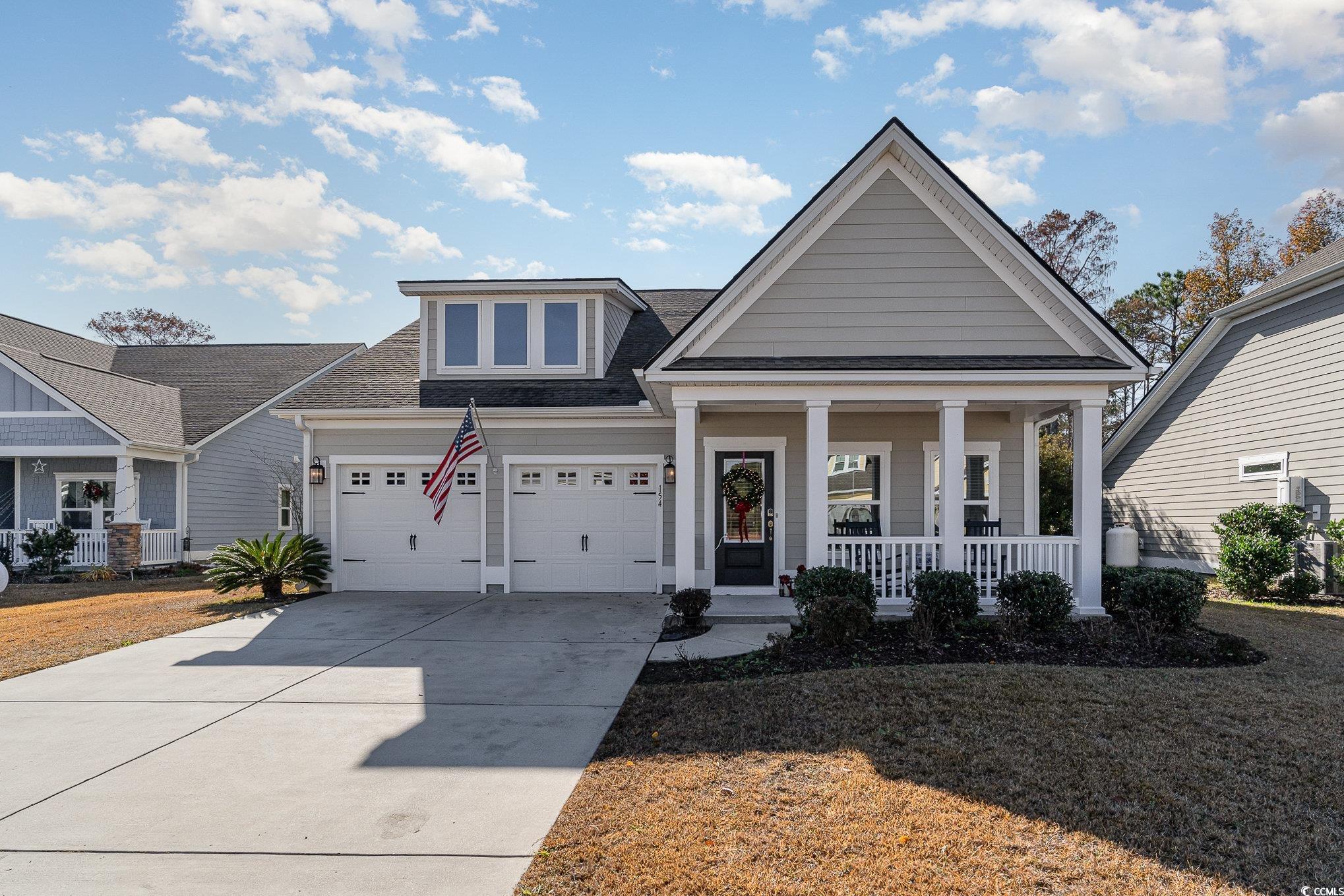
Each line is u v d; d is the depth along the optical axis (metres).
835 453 12.92
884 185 10.85
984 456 12.86
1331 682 6.97
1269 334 14.79
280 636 9.70
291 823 4.48
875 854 4.05
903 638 8.65
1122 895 3.69
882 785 4.89
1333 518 13.15
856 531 12.57
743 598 11.67
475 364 14.78
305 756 5.56
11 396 16.91
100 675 7.84
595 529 13.40
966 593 8.80
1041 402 10.43
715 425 12.88
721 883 3.80
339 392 14.17
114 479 18.62
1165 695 6.53
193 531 18.69
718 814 4.55
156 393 20.11
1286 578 12.45
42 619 11.11
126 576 16.59
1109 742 5.52
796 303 10.83
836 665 7.74
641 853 4.09
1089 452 10.16
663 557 13.14
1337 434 13.06
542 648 8.94
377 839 4.28
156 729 6.15
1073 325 10.59
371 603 12.29
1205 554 16.77
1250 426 15.34
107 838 4.30
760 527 12.81
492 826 4.43
